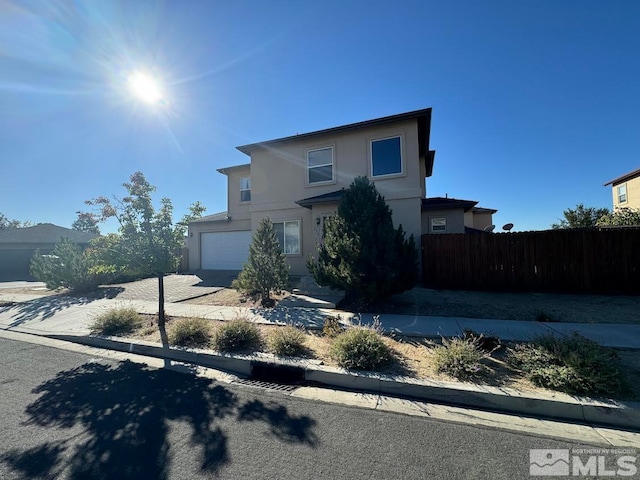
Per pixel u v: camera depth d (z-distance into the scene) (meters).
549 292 9.16
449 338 5.44
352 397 3.79
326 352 5.00
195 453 2.65
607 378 3.47
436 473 2.35
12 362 5.23
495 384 3.71
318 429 3.03
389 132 12.02
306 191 13.44
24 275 24.30
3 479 2.35
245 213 17.58
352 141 12.62
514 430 2.98
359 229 7.61
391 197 11.78
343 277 7.46
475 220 24.86
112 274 14.06
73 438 2.91
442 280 10.05
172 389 4.07
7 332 7.41
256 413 3.38
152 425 3.14
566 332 5.55
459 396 3.59
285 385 4.24
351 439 2.84
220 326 5.76
